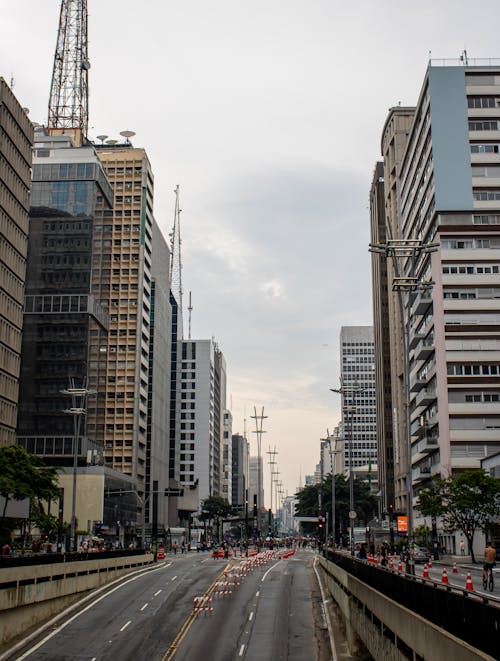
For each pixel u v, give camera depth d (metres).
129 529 145.88
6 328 103.94
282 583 58.47
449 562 79.44
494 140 111.50
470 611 14.14
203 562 85.88
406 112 167.12
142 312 167.88
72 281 146.00
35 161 151.62
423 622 15.94
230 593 50.81
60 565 43.31
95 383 160.62
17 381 107.12
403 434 147.62
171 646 33.28
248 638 35.69
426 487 117.25
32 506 85.56
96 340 152.00
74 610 42.34
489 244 109.56
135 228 169.38
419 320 122.00
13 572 34.50
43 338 143.50
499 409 104.19
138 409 162.12
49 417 139.25
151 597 47.72
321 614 42.94
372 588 25.95
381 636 22.80
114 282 166.62
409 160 135.00
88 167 151.38
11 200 106.06
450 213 110.38
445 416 104.50
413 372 127.75
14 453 75.50
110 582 56.25
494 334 106.94
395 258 42.69
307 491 176.75
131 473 157.00
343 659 31.36
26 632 35.97
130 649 32.56
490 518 85.00
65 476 125.12
